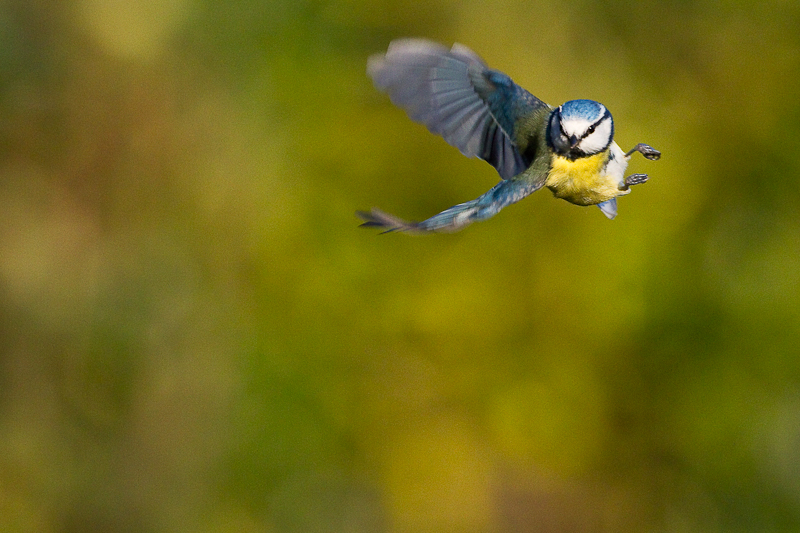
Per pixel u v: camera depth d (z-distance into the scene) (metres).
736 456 10.52
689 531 10.56
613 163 4.71
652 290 10.35
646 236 10.34
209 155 10.85
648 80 10.59
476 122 4.55
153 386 10.86
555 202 10.48
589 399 10.60
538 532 10.67
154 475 10.73
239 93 10.81
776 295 10.40
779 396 10.45
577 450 10.69
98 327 10.91
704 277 10.45
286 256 10.62
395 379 10.77
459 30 10.49
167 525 10.54
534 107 4.68
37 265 10.92
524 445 10.71
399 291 10.60
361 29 10.77
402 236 10.59
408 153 10.56
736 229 10.56
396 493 10.67
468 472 10.69
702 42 10.67
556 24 10.41
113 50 10.93
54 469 10.64
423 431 10.77
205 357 10.83
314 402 10.70
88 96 11.07
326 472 10.73
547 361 10.59
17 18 11.04
